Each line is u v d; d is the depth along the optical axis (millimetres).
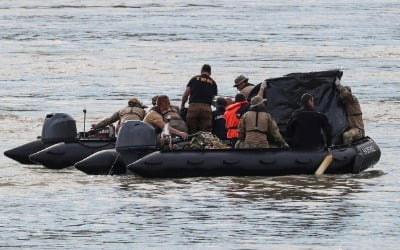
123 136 60875
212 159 59781
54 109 94125
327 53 149875
